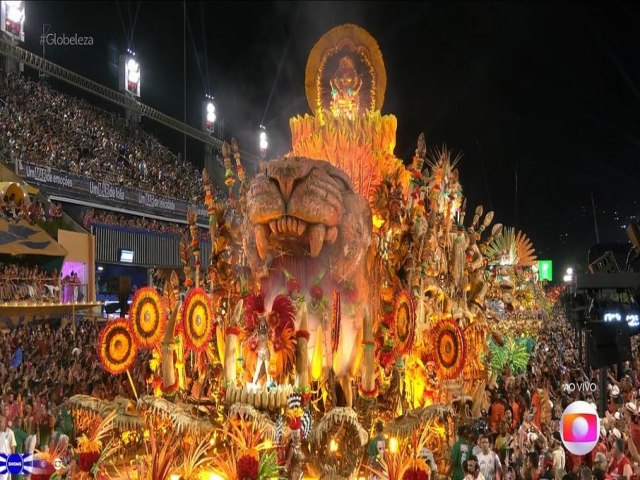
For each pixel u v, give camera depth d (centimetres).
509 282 2692
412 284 1384
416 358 1362
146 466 1092
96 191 3309
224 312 1409
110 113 4481
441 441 1280
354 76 1670
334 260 1315
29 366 1659
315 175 1285
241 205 1466
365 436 1170
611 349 1209
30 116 3391
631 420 1142
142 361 1861
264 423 1152
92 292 3055
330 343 1292
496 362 2134
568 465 1112
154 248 3759
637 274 1216
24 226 2608
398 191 1459
